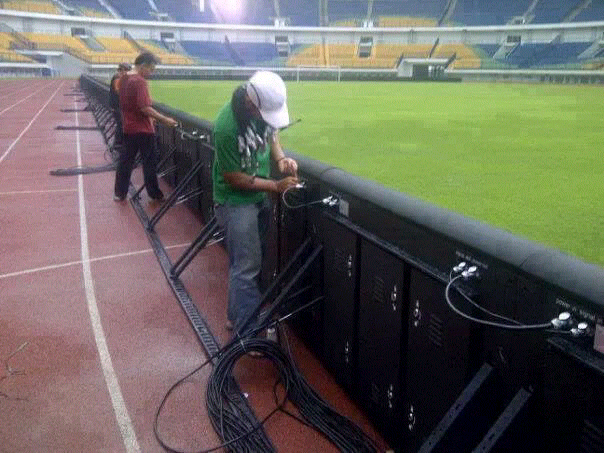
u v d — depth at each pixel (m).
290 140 7.29
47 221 6.17
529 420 1.66
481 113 12.51
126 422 2.70
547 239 2.76
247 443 2.48
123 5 52.59
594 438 1.44
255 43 52.78
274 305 3.14
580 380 1.47
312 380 3.04
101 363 3.23
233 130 2.86
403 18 52.38
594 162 5.29
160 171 7.86
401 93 22.30
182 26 51.41
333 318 2.93
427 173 4.72
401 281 2.24
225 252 5.07
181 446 2.52
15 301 4.08
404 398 2.34
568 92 23.83
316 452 2.47
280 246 3.58
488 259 1.79
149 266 4.80
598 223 2.99
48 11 46.88
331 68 47.38
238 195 3.13
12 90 30.12
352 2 54.06
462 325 1.90
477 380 1.81
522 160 5.50
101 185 8.02
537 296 1.61
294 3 54.34
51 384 3.02
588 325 1.45
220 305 3.96
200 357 3.29
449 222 2.01
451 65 46.78
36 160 10.16
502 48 48.56
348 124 9.69
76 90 30.05
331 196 2.87
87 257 5.02
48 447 2.52
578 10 47.00
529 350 1.65
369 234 2.49
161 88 24.67
